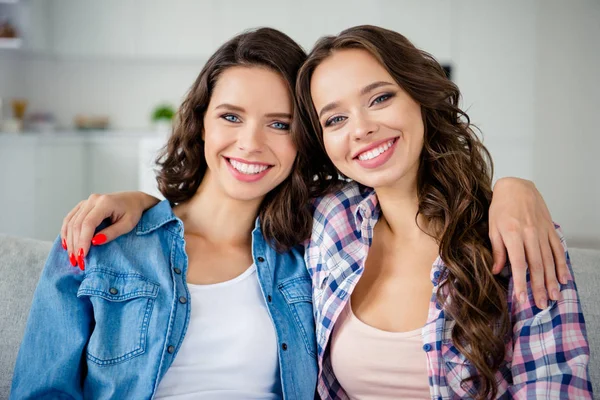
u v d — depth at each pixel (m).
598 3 5.28
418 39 5.42
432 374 1.28
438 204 1.42
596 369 1.37
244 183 1.45
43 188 4.98
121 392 1.29
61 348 1.31
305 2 5.48
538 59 5.37
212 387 1.36
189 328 1.37
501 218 1.26
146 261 1.41
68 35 5.44
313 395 1.43
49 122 5.52
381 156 1.37
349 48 1.40
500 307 1.27
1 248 1.56
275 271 1.51
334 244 1.48
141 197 1.53
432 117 1.43
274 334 1.42
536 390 1.17
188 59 5.62
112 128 5.80
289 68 1.46
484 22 5.38
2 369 1.42
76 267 1.37
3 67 5.60
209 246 1.52
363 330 1.36
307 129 1.47
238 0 5.48
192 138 1.54
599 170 5.38
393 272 1.45
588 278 1.46
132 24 5.46
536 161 5.43
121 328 1.33
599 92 5.34
